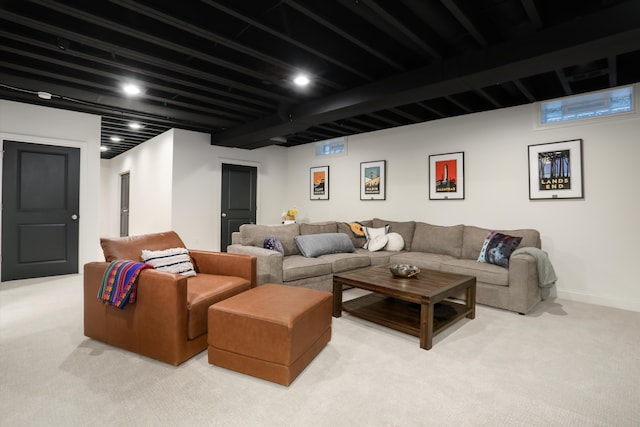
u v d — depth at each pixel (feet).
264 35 9.07
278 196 22.59
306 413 5.29
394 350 7.59
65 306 10.34
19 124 13.62
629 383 6.24
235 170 20.48
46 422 4.97
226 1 7.04
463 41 9.11
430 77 9.77
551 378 6.41
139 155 22.66
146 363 6.80
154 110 14.52
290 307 6.63
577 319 9.73
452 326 9.12
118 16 7.67
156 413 5.23
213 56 9.37
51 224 14.44
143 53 9.23
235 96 12.84
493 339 8.25
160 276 6.77
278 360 6.05
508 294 10.32
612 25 7.01
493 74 9.02
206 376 6.34
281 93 12.63
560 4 7.70
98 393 5.73
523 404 5.58
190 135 18.61
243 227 12.76
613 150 11.12
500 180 13.48
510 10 8.07
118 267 7.29
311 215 21.31
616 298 11.07
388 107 11.91
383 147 17.48
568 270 11.96
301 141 21.35
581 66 10.53
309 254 12.66
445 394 5.86
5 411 5.20
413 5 7.47
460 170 14.60
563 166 12.01
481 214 14.01
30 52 9.32
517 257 10.32
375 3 6.87
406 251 14.80
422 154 15.90
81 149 15.12
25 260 13.89
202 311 7.22
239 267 9.05
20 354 7.12
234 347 6.46
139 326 7.05
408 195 16.43
